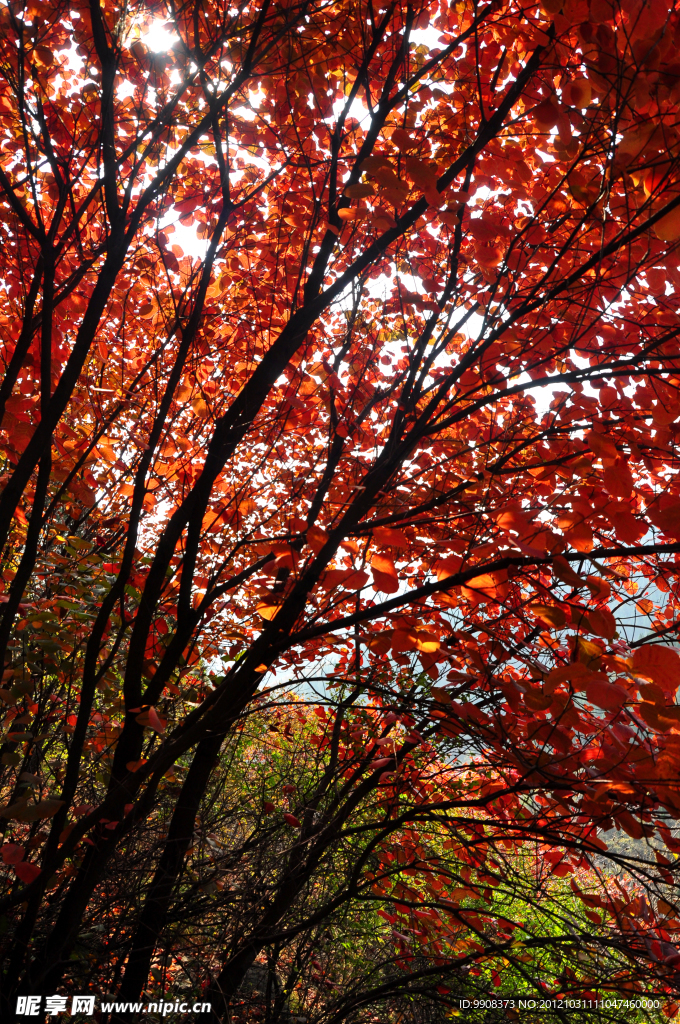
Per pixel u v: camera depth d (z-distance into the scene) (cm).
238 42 263
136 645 288
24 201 302
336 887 389
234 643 389
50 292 234
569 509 218
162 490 327
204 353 354
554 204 265
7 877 290
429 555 319
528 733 209
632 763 186
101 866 263
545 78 242
